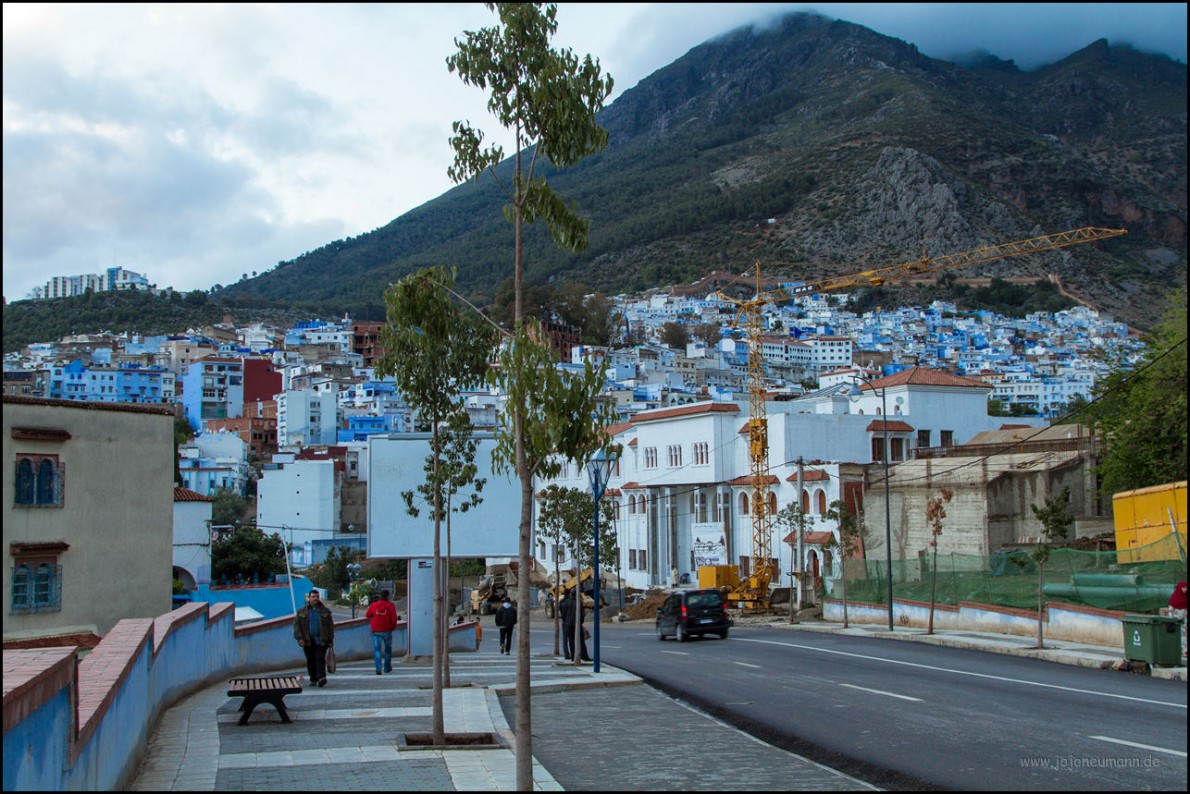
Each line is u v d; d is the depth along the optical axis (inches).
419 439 1029.8
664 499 2765.7
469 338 666.8
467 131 483.2
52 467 1003.9
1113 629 1053.2
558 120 461.7
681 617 1493.6
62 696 285.9
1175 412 1785.2
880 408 2657.5
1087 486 1935.3
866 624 1711.4
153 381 6328.7
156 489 1097.4
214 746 502.0
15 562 964.0
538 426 418.0
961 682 804.6
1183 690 738.8
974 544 1937.7
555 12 478.6
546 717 664.4
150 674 511.5
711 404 2593.5
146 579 1078.4
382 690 790.5
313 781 430.9
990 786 424.5
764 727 605.9
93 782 327.0
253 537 2687.0
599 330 7086.6
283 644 973.8
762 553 2404.0
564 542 2001.7
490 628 2299.5
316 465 3750.0
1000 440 2330.2
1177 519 1304.1
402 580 3075.8
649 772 470.0
